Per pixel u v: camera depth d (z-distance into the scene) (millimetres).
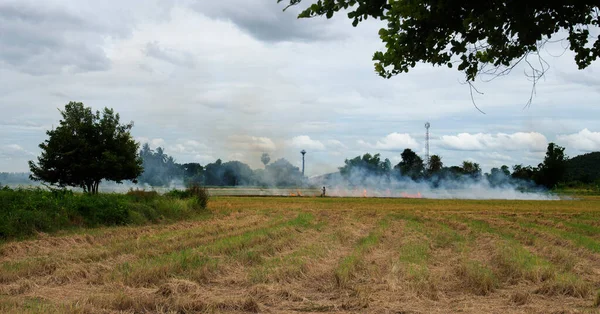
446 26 5168
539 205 49375
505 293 11023
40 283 11391
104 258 14617
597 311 9234
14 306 9016
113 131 32656
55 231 20750
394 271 13031
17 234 19109
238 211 36281
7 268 12398
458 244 19234
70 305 8875
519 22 4723
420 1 5035
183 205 31203
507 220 31703
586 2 4672
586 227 27750
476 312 9250
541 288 11133
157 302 9570
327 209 40094
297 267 12898
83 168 31469
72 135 31672
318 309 9617
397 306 9719
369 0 5172
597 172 124438
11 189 25625
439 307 9734
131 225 24672
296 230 23625
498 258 15117
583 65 5570
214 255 14875
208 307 9375
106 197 27750
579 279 11781
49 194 25328
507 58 5543
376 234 21922
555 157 91688
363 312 9352
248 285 11492
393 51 5672
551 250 17281
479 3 4867
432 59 5645
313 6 5312
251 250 15562
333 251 17047
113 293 10156
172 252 15414
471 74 5637
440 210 40875
